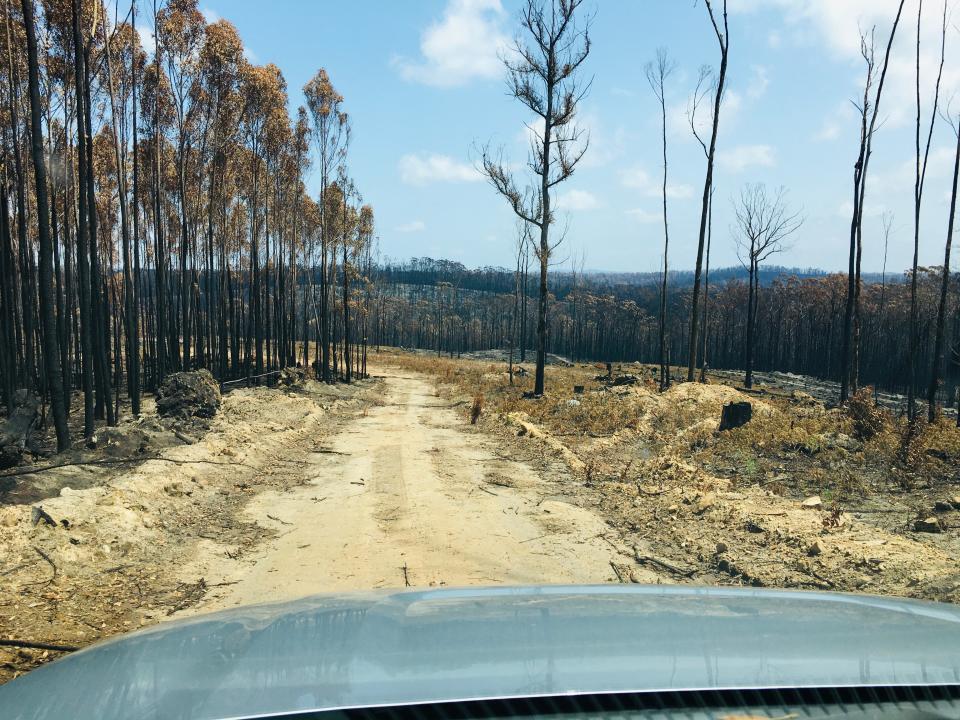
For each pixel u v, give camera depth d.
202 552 6.12
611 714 1.01
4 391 17.80
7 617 4.41
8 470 9.01
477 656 1.23
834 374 72.75
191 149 24.48
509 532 6.75
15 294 19.83
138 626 4.40
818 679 1.13
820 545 5.62
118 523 6.34
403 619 1.55
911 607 1.77
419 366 60.00
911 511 6.79
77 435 14.91
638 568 5.57
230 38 21.95
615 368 59.75
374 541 6.46
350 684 1.07
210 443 11.05
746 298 87.75
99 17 14.05
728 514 6.93
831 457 9.54
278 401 19.62
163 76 21.12
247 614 1.72
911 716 1.04
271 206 32.25
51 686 1.18
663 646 1.31
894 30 19.00
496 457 11.75
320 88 31.83
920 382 55.72
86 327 12.20
